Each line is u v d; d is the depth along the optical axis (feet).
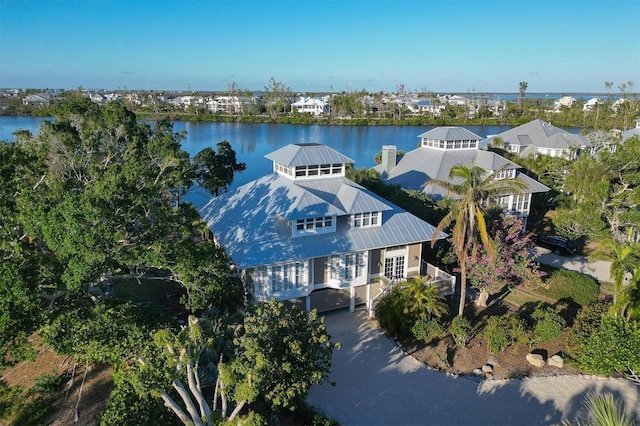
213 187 204.95
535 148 240.53
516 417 81.61
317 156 128.36
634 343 88.89
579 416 81.92
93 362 92.94
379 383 90.27
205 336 77.36
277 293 107.45
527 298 128.88
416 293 105.91
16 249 70.38
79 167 120.37
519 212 173.47
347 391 87.71
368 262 116.57
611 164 151.64
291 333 69.56
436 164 176.24
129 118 157.79
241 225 115.85
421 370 94.79
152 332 78.33
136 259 79.41
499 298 128.88
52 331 77.05
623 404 85.25
